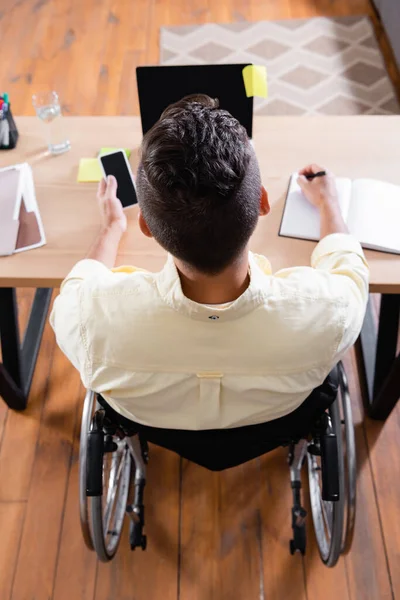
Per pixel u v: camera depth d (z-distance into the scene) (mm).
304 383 896
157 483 1781
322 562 1636
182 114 738
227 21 3221
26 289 2232
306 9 3262
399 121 1599
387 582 1604
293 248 1327
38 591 1610
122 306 853
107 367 885
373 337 1995
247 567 1639
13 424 1901
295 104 2816
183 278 835
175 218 729
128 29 3203
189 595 1602
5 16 3307
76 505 1742
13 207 1403
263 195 972
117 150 1521
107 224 1331
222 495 1757
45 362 2033
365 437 1847
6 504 1746
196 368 865
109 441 1182
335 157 1514
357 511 1716
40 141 1579
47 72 3012
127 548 1672
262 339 844
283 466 1797
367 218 1342
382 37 3094
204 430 1016
